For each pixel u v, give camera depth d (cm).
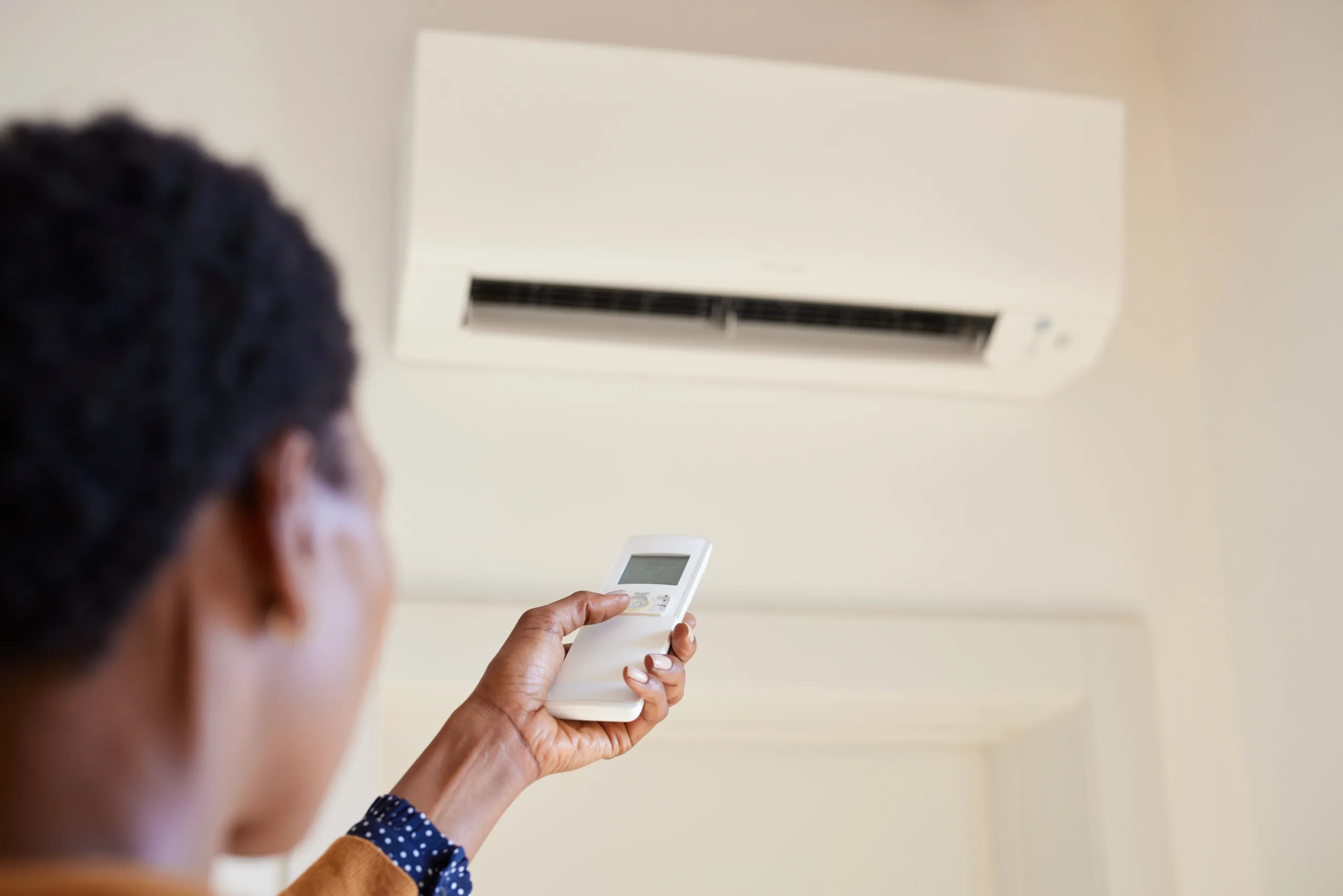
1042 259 150
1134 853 156
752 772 167
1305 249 155
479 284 148
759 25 169
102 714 31
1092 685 160
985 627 158
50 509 29
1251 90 164
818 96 146
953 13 176
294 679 36
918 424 166
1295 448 155
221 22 156
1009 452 167
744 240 143
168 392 30
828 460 163
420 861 65
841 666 154
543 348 150
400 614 146
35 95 148
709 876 163
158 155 33
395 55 159
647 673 83
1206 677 164
